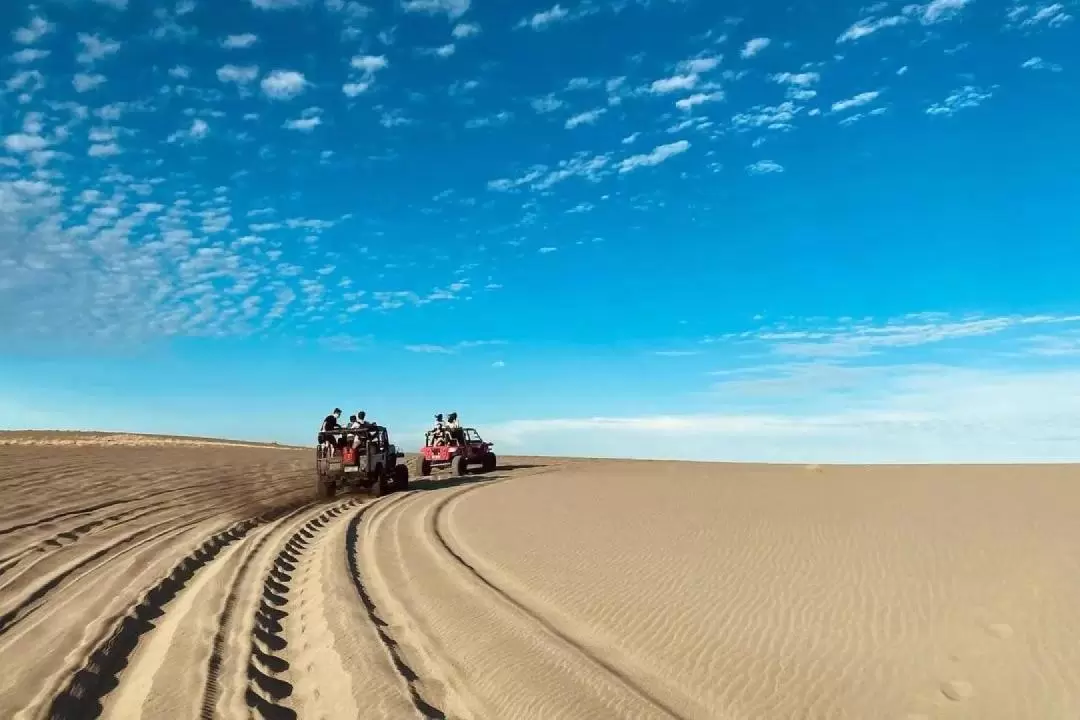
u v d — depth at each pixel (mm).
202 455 39031
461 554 12570
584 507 18000
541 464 43531
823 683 6102
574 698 6188
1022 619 6801
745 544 11594
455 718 6027
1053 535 10070
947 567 8883
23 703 6309
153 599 9781
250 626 8484
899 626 7094
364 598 9688
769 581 9133
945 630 6840
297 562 12773
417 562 12055
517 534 14227
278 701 6512
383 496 24281
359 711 6102
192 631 8258
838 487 20062
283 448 56844
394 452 25672
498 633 8008
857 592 8289
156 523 16219
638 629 7820
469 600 9398
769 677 6328
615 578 9977
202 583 10719
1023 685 5621
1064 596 7199
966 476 21422
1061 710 5227
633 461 49156
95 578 10828
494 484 27266
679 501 18359
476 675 6883
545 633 7938
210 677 6859
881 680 6031
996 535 10477
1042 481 18297
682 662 6832
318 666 7312
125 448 41031
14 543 13141
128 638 8195
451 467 32906
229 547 13883
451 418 33938
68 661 7305
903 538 10906
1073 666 5770
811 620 7555
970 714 5348
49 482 21844
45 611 9125
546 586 9883
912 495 16719
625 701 6078
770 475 27438
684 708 5918
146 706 6219
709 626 7691
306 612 9242
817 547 10883
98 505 18266
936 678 5949
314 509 20547
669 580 9625
